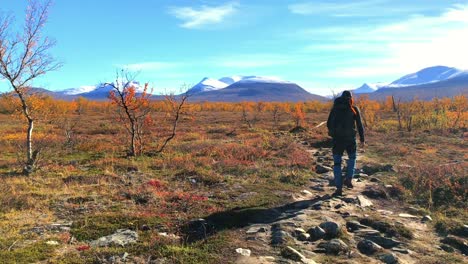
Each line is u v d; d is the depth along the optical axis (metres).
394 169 13.05
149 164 15.27
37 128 33.16
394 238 6.75
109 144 23.45
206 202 9.02
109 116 62.19
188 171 12.87
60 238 6.49
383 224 7.21
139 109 19.97
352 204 8.71
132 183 11.41
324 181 11.66
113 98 18.66
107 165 15.04
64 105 63.06
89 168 14.76
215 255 5.73
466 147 20.22
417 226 7.53
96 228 7.07
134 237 6.57
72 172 13.74
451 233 7.17
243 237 6.55
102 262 5.49
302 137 26.48
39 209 8.56
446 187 10.02
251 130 34.12
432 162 14.93
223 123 45.94
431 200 9.30
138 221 7.41
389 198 9.64
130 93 18.66
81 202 9.12
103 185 11.14
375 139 24.52
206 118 57.81
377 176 12.14
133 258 5.66
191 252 5.81
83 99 81.31
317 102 81.06
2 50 13.77
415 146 20.59
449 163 13.98
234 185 10.95
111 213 7.98
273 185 10.91
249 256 5.70
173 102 20.30
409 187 10.61
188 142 24.23
